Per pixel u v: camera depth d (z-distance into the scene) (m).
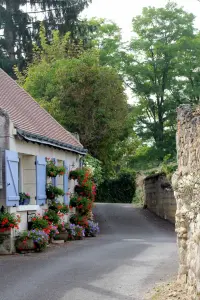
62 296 8.79
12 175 14.66
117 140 28.94
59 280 10.12
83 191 21.34
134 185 43.50
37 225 15.70
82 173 20.97
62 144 18.83
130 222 27.66
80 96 27.05
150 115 45.69
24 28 41.56
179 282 8.67
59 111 26.95
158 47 42.94
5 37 41.50
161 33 43.38
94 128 27.22
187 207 8.20
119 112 27.52
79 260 12.75
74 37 41.16
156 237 20.66
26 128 16.50
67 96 27.19
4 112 14.69
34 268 11.59
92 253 14.18
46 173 17.58
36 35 41.34
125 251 14.59
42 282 9.95
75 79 27.22
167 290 8.59
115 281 9.95
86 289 9.28
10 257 13.63
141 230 24.23
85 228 20.64
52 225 16.98
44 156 17.58
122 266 11.68
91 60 28.22
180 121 8.95
